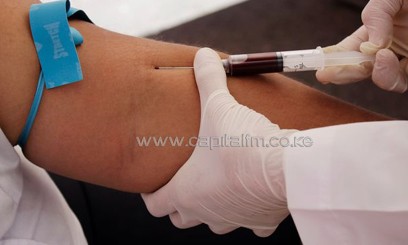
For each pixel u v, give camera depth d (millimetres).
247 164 675
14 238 715
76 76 699
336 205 531
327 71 814
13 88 684
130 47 786
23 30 694
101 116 735
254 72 805
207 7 2107
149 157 778
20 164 754
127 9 1862
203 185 749
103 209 1083
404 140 542
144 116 762
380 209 513
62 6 705
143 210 1086
